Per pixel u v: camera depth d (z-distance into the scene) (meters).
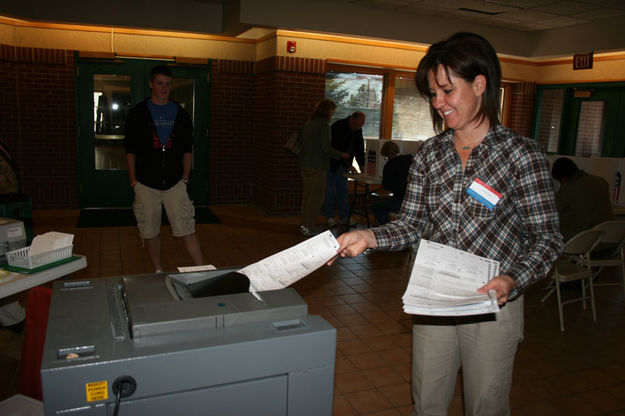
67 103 7.13
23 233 2.28
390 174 5.32
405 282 4.72
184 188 4.01
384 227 1.66
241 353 0.97
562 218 4.45
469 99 1.40
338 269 5.04
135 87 7.38
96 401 0.88
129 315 1.06
